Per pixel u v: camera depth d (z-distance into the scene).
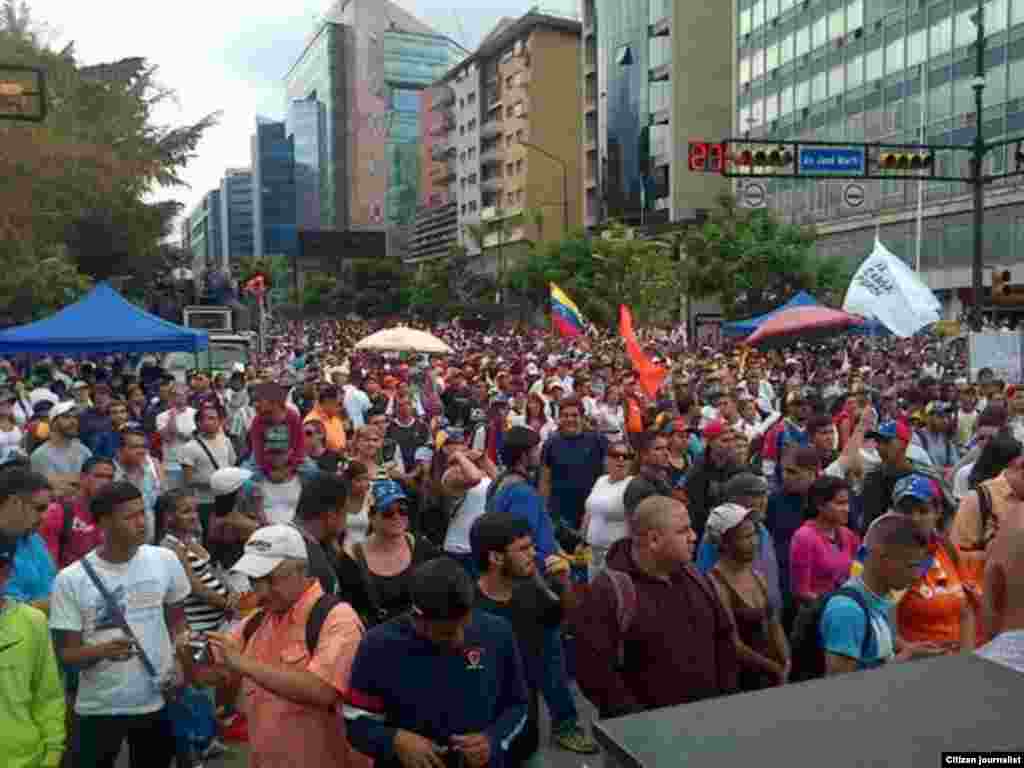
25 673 3.89
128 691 4.48
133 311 15.59
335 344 42.03
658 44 75.31
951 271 47.06
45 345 14.71
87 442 11.29
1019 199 42.88
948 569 4.68
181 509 5.44
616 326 47.19
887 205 51.16
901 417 10.98
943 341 31.48
